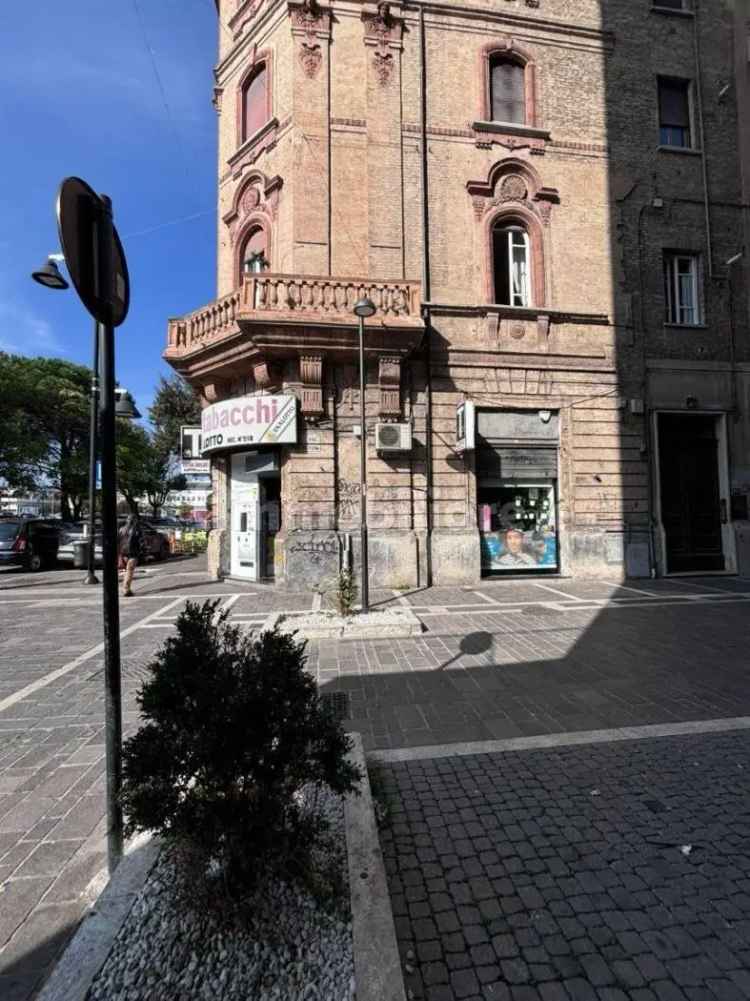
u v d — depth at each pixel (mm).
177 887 2129
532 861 2680
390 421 11914
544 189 13227
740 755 3793
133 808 1981
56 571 18328
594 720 4477
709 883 2512
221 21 15070
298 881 2176
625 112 13898
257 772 2043
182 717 2023
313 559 11508
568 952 2125
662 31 14320
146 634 7793
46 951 2193
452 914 2338
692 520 13711
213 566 14023
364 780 3148
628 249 13555
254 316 10773
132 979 1815
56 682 5617
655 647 6758
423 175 12609
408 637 7332
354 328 11086
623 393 13234
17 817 3150
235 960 1885
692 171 14133
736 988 1955
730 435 13828
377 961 1843
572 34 13766
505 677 5605
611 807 3152
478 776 3537
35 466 30516
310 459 11656
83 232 2473
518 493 12945
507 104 13492
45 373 32656
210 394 13188
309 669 5918
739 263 14234
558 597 10469
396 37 12711
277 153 12797
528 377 12789
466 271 12695
